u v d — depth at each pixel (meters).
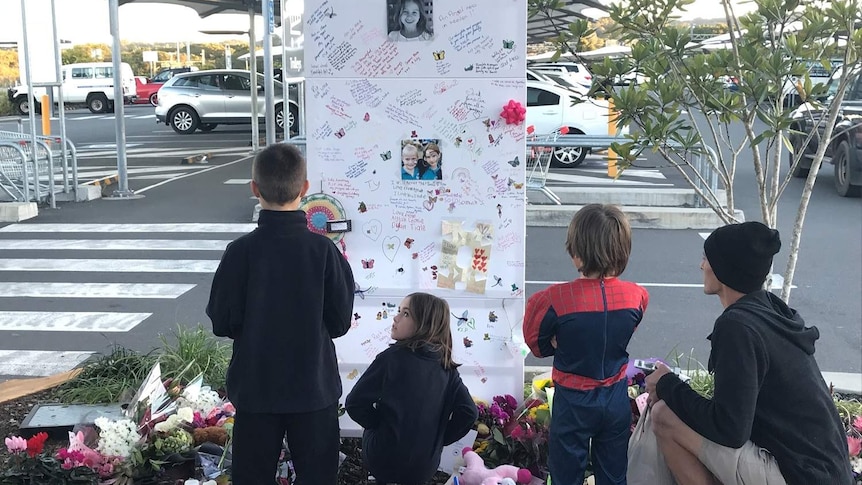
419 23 3.77
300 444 2.96
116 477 3.53
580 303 3.14
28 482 3.38
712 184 11.27
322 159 3.92
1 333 6.52
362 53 3.82
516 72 3.77
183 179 14.73
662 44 3.91
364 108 3.87
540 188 11.60
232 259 2.89
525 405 3.99
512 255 3.92
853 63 3.75
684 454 3.02
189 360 4.82
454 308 3.98
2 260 9.00
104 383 4.68
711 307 7.23
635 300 3.21
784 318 2.81
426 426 3.23
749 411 2.70
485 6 3.73
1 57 32.28
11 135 12.86
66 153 12.77
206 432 3.84
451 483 3.57
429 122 3.85
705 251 2.98
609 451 3.20
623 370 3.20
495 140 3.83
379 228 3.95
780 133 4.00
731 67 3.84
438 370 3.28
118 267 8.70
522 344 3.96
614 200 12.20
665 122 3.87
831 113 3.93
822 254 9.29
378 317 4.01
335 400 2.98
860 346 6.14
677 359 5.12
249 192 13.23
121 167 12.90
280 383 2.86
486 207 3.89
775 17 3.85
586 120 16.73
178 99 23.78
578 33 4.07
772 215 4.13
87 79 35.78
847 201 12.69
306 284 2.87
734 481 2.85
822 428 2.78
